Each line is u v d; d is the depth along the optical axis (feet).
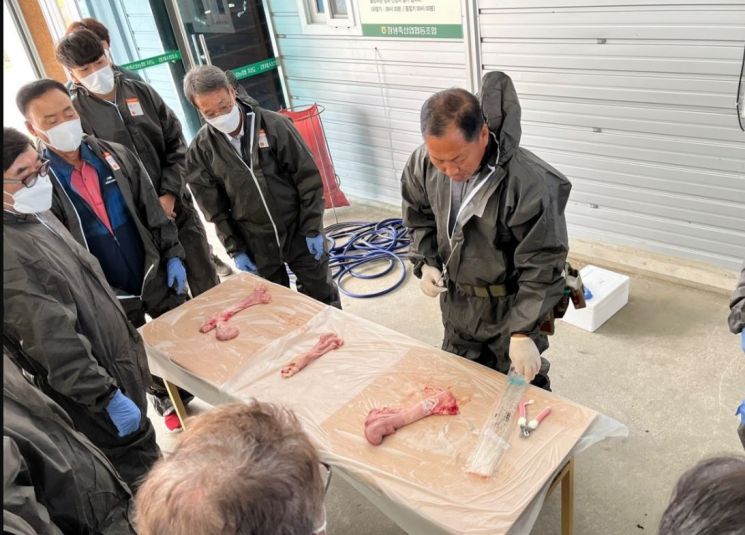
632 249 11.84
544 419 5.60
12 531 3.43
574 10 10.19
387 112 14.51
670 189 10.68
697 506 2.05
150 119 9.77
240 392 6.56
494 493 4.93
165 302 8.98
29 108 6.72
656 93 9.98
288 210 9.35
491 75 5.66
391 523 7.75
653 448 8.09
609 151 11.09
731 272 10.69
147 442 7.30
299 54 15.48
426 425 5.71
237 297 8.48
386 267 13.60
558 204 5.96
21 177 5.58
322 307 7.93
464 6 11.44
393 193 15.87
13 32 13.51
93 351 6.38
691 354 9.52
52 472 4.58
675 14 9.20
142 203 8.17
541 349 7.25
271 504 2.34
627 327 10.32
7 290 5.47
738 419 8.27
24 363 6.14
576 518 7.36
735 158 9.67
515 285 6.64
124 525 5.49
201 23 14.69
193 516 2.30
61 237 6.14
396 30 12.96
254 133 8.55
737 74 9.02
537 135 11.98
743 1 8.52
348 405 6.11
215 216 9.30
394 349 6.88
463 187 6.26
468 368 6.40
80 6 14.39
